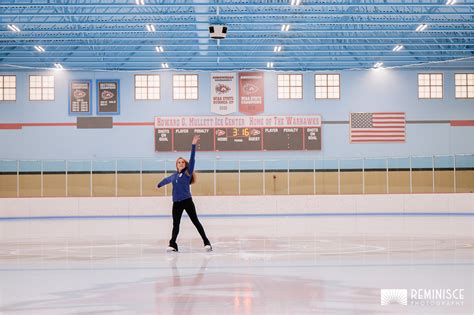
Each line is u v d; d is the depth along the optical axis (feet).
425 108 103.09
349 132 103.04
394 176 101.71
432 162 97.35
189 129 102.78
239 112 103.04
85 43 87.92
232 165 100.73
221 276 26.35
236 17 72.13
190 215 37.06
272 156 102.99
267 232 52.90
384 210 84.69
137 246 41.01
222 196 84.53
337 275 26.21
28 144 101.40
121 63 96.68
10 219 81.87
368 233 50.49
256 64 100.68
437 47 94.22
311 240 44.37
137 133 102.53
